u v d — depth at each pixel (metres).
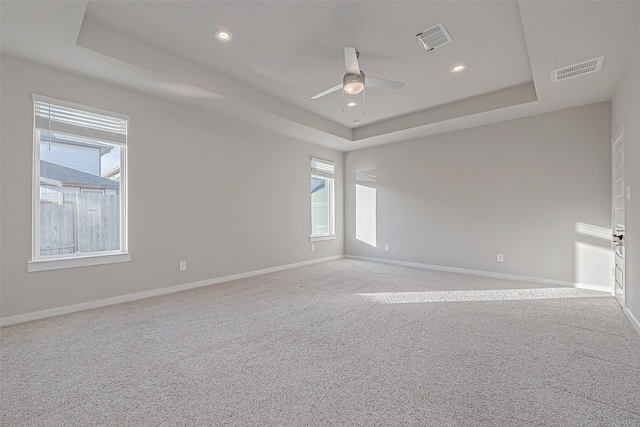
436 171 5.28
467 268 4.93
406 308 3.14
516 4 2.35
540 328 2.57
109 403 1.57
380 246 6.09
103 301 3.22
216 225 4.30
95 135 3.19
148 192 3.59
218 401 1.58
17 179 2.72
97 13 2.48
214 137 4.27
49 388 1.70
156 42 2.91
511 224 4.49
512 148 4.48
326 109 4.71
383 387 1.71
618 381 1.76
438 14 2.48
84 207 3.19
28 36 2.40
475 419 1.44
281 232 5.30
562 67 2.93
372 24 2.62
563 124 4.05
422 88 3.91
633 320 2.65
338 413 1.49
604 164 3.77
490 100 4.09
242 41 2.89
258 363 1.99
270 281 4.40
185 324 2.68
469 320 2.77
